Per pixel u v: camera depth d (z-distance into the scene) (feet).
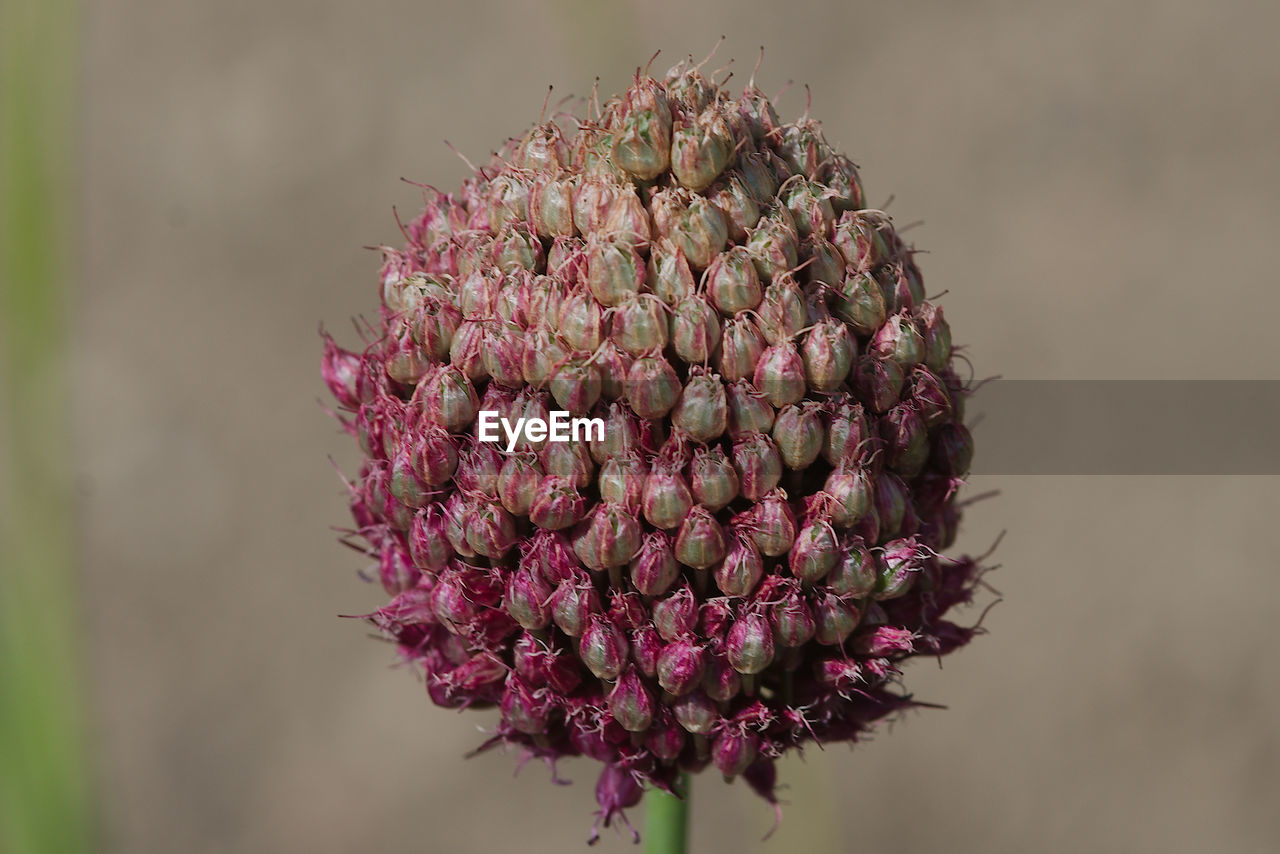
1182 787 2.02
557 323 0.97
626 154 0.97
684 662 0.98
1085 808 1.98
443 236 1.02
